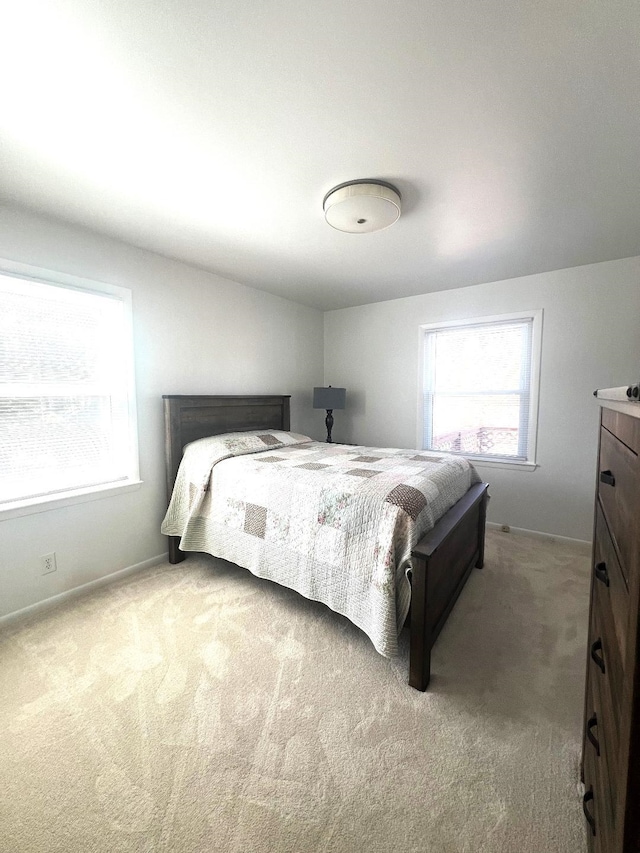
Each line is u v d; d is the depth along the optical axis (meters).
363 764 1.24
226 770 1.22
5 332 2.01
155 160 1.59
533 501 3.25
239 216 2.10
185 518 2.62
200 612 2.12
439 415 3.74
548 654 1.79
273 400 3.69
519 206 1.97
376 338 4.07
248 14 0.96
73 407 2.31
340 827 1.06
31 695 1.52
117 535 2.52
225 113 1.31
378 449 3.07
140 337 2.61
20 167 1.64
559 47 1.05
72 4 0.94
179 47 1.05
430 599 1.60
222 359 3.24
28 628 1.97
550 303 3.05
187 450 2.75
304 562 1.93
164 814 1.09
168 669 1.67
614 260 2.78
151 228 2.26
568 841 1.02
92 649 1.80
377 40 1.03
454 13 0.96
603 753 0.81
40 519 2.12
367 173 1.68
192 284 2.95
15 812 1.09
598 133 1.40
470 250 2.59
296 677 1.63
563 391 3.05
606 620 0.85
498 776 1.20
